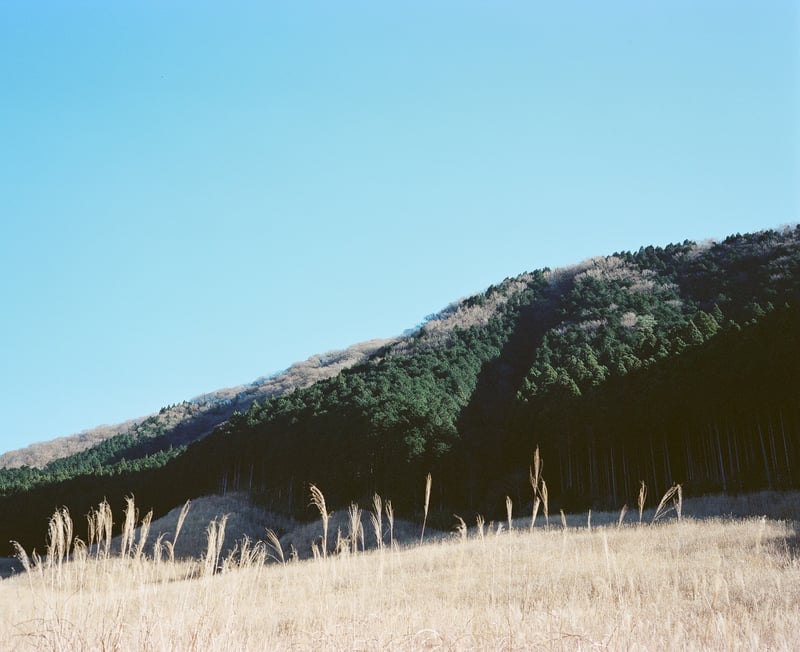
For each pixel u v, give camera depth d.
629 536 25.31
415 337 125.50
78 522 61.44
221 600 7.59
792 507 32.34
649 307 104.81
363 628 8.01
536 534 28.27
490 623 8.70
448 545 26.91
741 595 13.61
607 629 8.90
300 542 37.78
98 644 6.41
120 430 188.62
